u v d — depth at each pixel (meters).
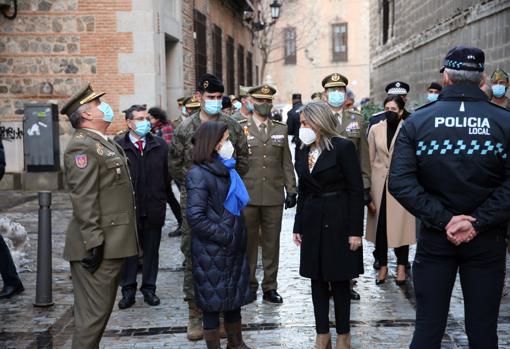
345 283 4.84
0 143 6.31
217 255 4.45
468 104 3.59
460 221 3.49
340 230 4.73
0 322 5.87
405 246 6.92
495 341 3.65
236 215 4.54
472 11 11.59
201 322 5.40
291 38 52.34
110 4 14.63
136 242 4.62
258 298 6.49
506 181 3.54
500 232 3.64
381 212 6.88
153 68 14.73
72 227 4.48
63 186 14.97
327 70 52.09
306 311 6.05
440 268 3.67
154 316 5.99
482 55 3.65
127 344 5.26
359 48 51.38
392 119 6.86
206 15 21.39
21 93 14.91
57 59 14.82
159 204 6.41
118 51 14.73
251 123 6.34
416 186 3.62
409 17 18.05
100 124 4.54
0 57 14.84
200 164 4.49
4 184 14.88
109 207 4.46
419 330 3.71
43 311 6.18
